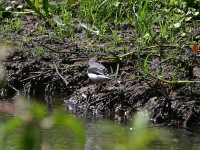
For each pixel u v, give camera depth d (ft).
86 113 36.73
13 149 24.98
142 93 37.14
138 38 43.80
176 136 30.83
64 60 42.60
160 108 35.53
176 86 36.88
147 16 46.39
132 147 10.55
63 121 10.22
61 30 46.14
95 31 45.47
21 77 41.65
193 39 44.19
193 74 38.52
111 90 38.19
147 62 40.78
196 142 29.45
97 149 26.14
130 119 35.50
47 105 38.09
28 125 10.15
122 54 42.34
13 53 43.52
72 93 40.09
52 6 44.88
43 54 43.47
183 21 46.68
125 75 39.45
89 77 38.58
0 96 40.06
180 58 40.32
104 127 32.24
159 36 44.21
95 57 39.68
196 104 35.58
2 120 31.45
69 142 27.48
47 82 41.01
